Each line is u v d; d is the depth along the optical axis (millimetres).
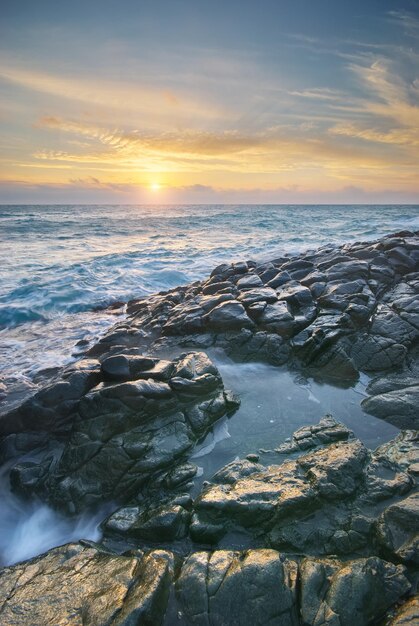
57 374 10820
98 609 4141
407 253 14805
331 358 10133
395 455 6461
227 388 9523
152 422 7523
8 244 35469
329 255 16812
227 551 4801
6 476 7379
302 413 8438
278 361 10547
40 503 6730
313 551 4969
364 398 8906
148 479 6727
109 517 6066
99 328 15617
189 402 8086
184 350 11289
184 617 4117
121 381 8242
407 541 4652
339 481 5680
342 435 7176
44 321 16672
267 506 5367
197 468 6816
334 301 11883
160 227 53656
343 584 4145
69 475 6855
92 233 45688
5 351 13438
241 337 11102
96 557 5105
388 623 3783
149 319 13891
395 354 10008
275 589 4184
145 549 5371
